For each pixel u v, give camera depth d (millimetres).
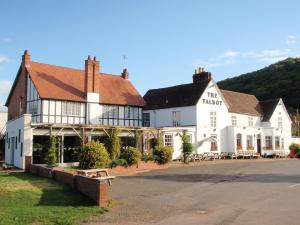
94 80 35906
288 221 10688
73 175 16672
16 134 29812
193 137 40000
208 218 11258
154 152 29953
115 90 39531
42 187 16891
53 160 26703
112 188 18016
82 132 29109
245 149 45031
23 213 11656
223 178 21812
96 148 24375
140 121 39688
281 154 48312
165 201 14312
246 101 52406
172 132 37469
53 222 10648
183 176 23203
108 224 10617
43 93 32594
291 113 69625
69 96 34062
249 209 12484
